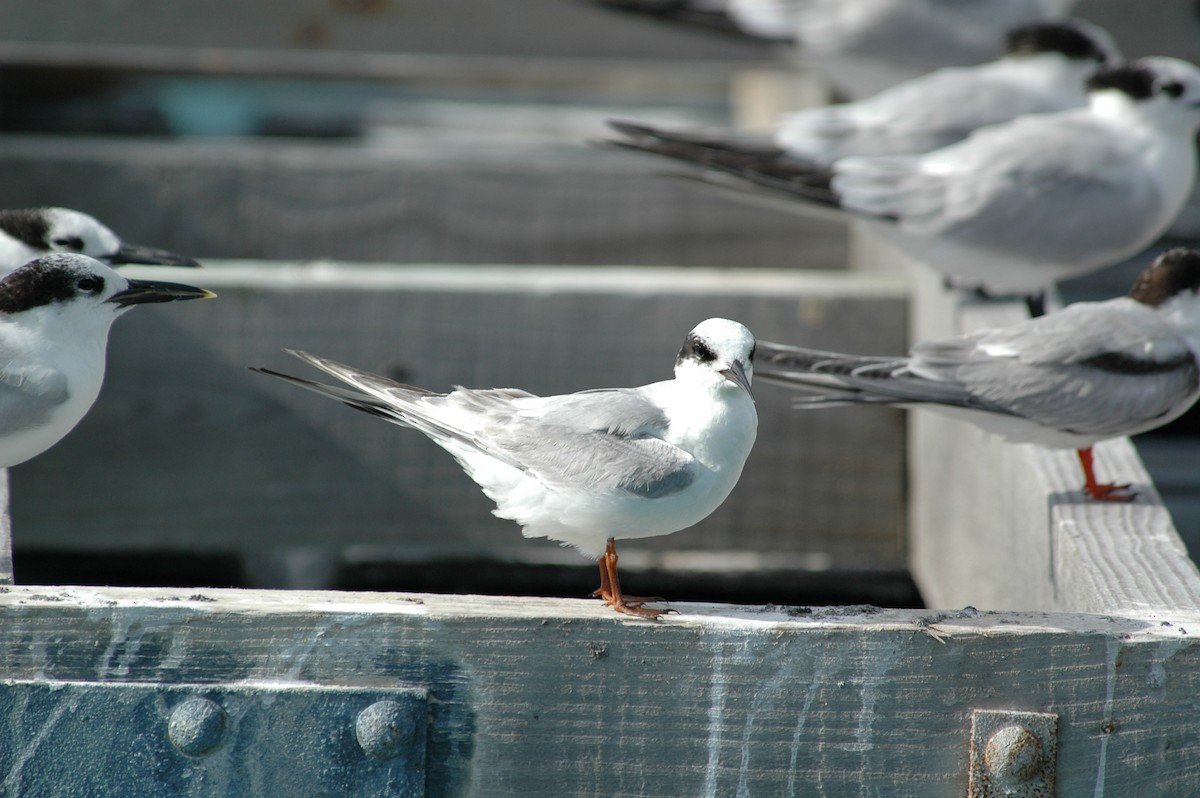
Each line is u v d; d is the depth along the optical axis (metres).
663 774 5.63
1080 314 8.37
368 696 5.54
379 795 5.57
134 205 12.13
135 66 13.56
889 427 10.59
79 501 10.38
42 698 5.48
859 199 10.73
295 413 10.32
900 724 5.59
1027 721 5.55
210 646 5.54
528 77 18.92
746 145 11.38
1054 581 7.29
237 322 10.24
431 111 18.45
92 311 7.61
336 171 12.30
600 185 12.62
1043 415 8.09
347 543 10.41
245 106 17.00
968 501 9.20
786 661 5.57
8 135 15.54
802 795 5.64
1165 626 5.62
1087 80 11.09
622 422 6.21
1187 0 13.28
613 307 10.34
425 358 10.34
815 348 10.63
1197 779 5.57
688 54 13.84
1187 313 8.41
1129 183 10.55
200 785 5.54
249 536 10.41
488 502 10.38
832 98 15.57
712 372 6.15
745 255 12.88
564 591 11.71
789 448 10.57
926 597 10.20
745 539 10.66
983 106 11.43
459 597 5.73
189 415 10.31
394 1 13.59
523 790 5.64
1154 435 12.60
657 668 5.58
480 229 12.54
